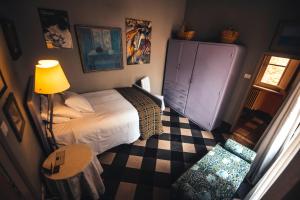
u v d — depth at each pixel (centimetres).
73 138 208
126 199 192
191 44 326
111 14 299
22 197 120
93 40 295
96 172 178
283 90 322
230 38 273
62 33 262
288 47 230
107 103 277
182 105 383
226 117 340
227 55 266
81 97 254
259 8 255
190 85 348
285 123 176
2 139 101
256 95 373
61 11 250
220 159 204
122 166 238
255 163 220
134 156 257
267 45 257
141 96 315
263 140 214
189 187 162
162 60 413
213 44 283
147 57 382
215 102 303
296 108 168
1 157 101
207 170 187
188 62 342
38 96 221
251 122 369
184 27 358
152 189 206
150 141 294
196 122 355
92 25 285
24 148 137
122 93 326
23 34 232
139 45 358
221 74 282
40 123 181
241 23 284
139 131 275
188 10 382
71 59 287
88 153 177
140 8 327
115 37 317
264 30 256
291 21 222
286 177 69
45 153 201
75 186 160
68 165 160
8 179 108
